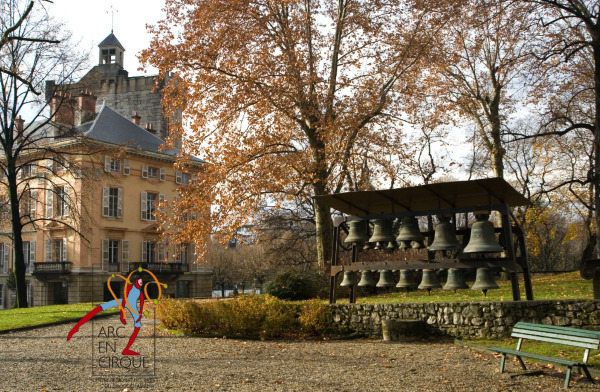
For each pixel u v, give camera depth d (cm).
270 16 2053
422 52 2086
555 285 1861
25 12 1481
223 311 1330
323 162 2044
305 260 4472
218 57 2014
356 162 2205
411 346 1105
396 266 1162
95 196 4231
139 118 5194
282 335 1286
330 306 1306
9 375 847
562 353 929
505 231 1067
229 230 2011
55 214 4259
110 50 5772
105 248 4309
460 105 2930
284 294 1939
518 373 800
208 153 2083
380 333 1249
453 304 1187
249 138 2131
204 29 1969
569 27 2156
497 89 2859
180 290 4931
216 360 975
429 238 1245
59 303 4403
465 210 1098
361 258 2345
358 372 844
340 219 1290
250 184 2044
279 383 766
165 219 2038
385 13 2191
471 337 1148
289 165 2091
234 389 733
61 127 3019
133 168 4562
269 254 4606
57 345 1180
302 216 4253
